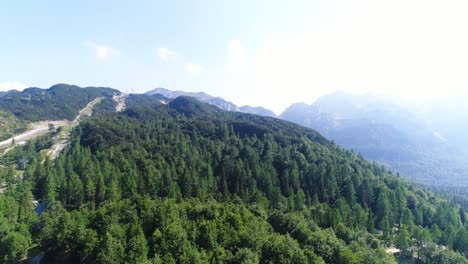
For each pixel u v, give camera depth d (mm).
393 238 143875
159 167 170500
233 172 171000
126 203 112938
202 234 93125
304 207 144750
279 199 149000
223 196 143500
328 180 176375
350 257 88812
